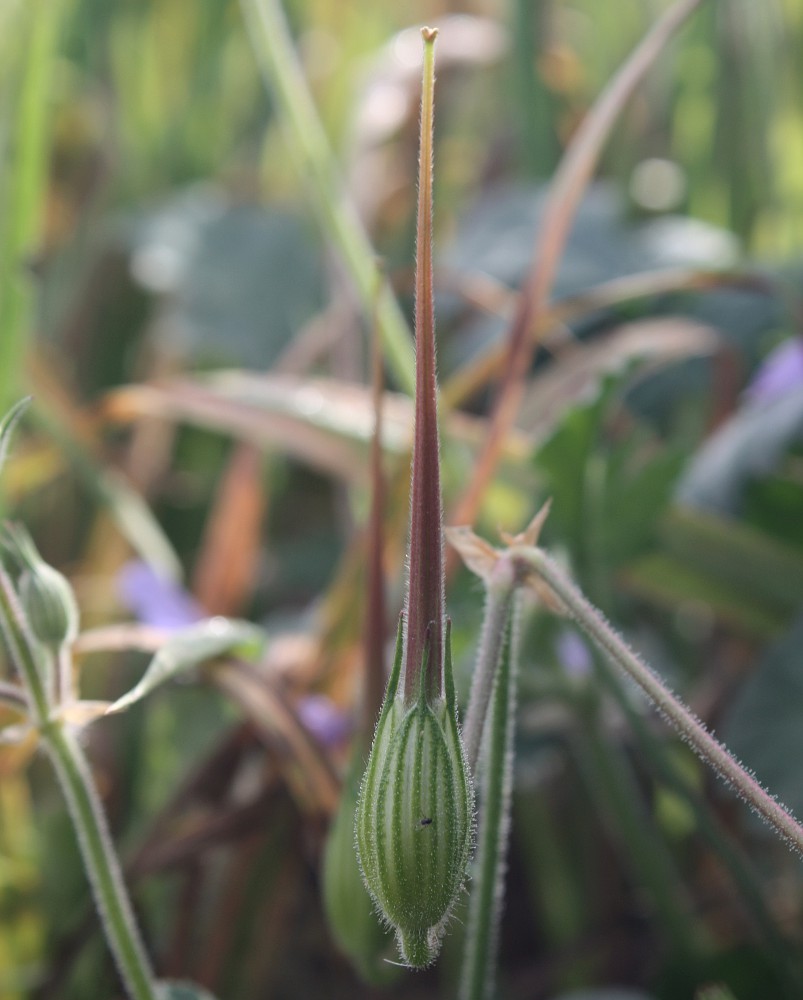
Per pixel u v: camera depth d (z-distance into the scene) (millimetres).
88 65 914
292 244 847
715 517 528
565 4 986
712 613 554
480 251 777
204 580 619
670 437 659
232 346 801
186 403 589
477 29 901
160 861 472
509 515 540
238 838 478
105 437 771
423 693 282
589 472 472
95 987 483
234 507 609
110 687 625
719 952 458
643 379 660
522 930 599
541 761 498
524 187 832
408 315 766
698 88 823
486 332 739
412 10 1020
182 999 366
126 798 572
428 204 279
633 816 460
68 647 339
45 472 649
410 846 280
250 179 965
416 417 281
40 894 509
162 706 602
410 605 283
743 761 456
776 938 420
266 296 826
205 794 495
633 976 543
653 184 851
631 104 852
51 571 335
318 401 567
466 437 556
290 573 717
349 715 483
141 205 893
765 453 521
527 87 843
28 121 522
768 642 545
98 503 690
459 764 283
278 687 449
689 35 819
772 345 668
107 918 345
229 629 407
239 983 490
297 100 551
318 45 985
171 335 807
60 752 339
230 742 495
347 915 372
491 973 362
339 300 664
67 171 895
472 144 985
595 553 481
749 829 449
